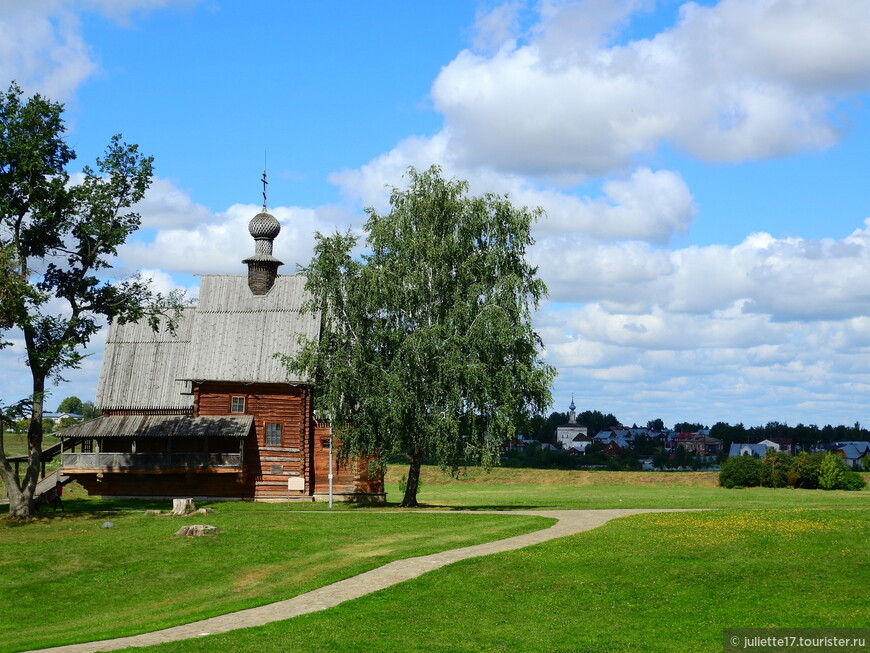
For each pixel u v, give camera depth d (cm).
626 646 2248
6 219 4650
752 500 6275
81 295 4831
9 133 4591
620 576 2916
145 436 5591
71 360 4594
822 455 9381
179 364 6112
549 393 4944
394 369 4934
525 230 5078
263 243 6288
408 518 4394
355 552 3456
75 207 4753
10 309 4362
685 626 2406
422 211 5122
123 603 2973
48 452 5738
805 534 3353
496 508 5138
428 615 2561
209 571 3288
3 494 5841
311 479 5828
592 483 9769
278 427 5838
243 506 5347
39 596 3047
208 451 5822
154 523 4284
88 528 4238
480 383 4800
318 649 2238
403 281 5019
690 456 15925
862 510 4109
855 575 2827
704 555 3116
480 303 4953
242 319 6050
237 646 2258
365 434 4988
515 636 2353
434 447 4891
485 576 2953
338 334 5150
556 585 2850
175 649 2225
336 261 5166
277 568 3291
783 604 2572
